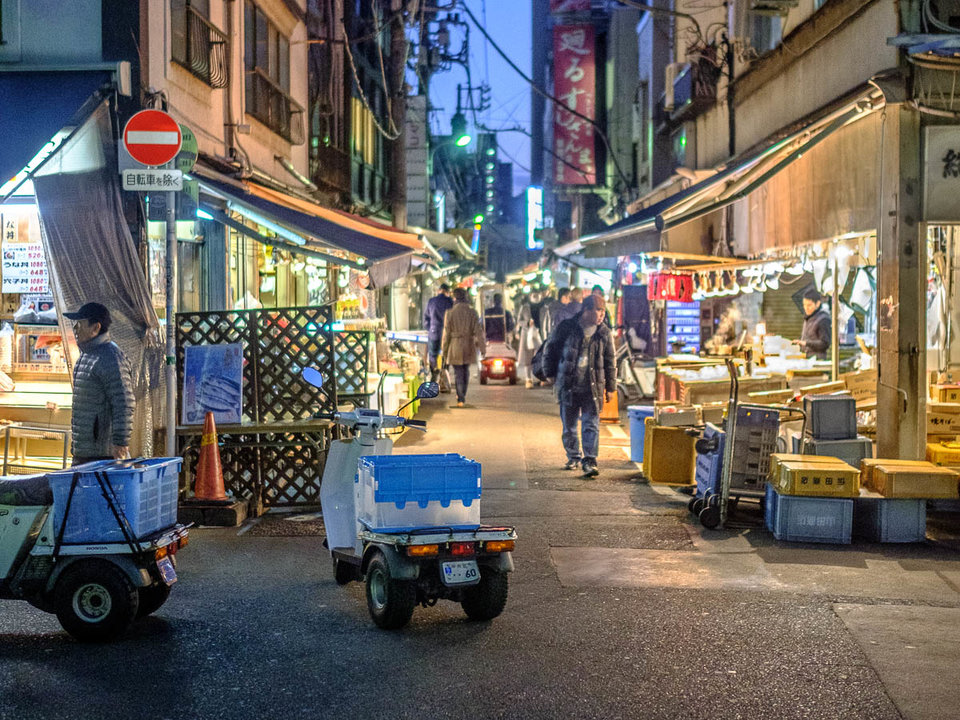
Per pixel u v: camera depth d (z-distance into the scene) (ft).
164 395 33.14
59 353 35.55
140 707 16.06
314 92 71.72
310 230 39.60
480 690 16.87
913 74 33.53
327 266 61.05
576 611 21.61
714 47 62.08
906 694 16.85
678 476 36.78
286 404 33.06
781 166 36.55
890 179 34.06
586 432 39.34
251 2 52.24
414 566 19.56
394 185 85.25
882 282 34.55
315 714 15.80
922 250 33.81
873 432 35.09
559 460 43.09
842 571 25.20
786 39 47.50
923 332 33.81
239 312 32.99
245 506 31.50
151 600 20.88
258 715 15.75
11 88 33.01
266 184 52.60
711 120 64.90
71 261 31.22
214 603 22.15
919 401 33.86
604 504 33.78
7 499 19.62
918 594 23.15
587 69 104.27
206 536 28.99
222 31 46.50
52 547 19.35
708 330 75.31
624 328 70.90
